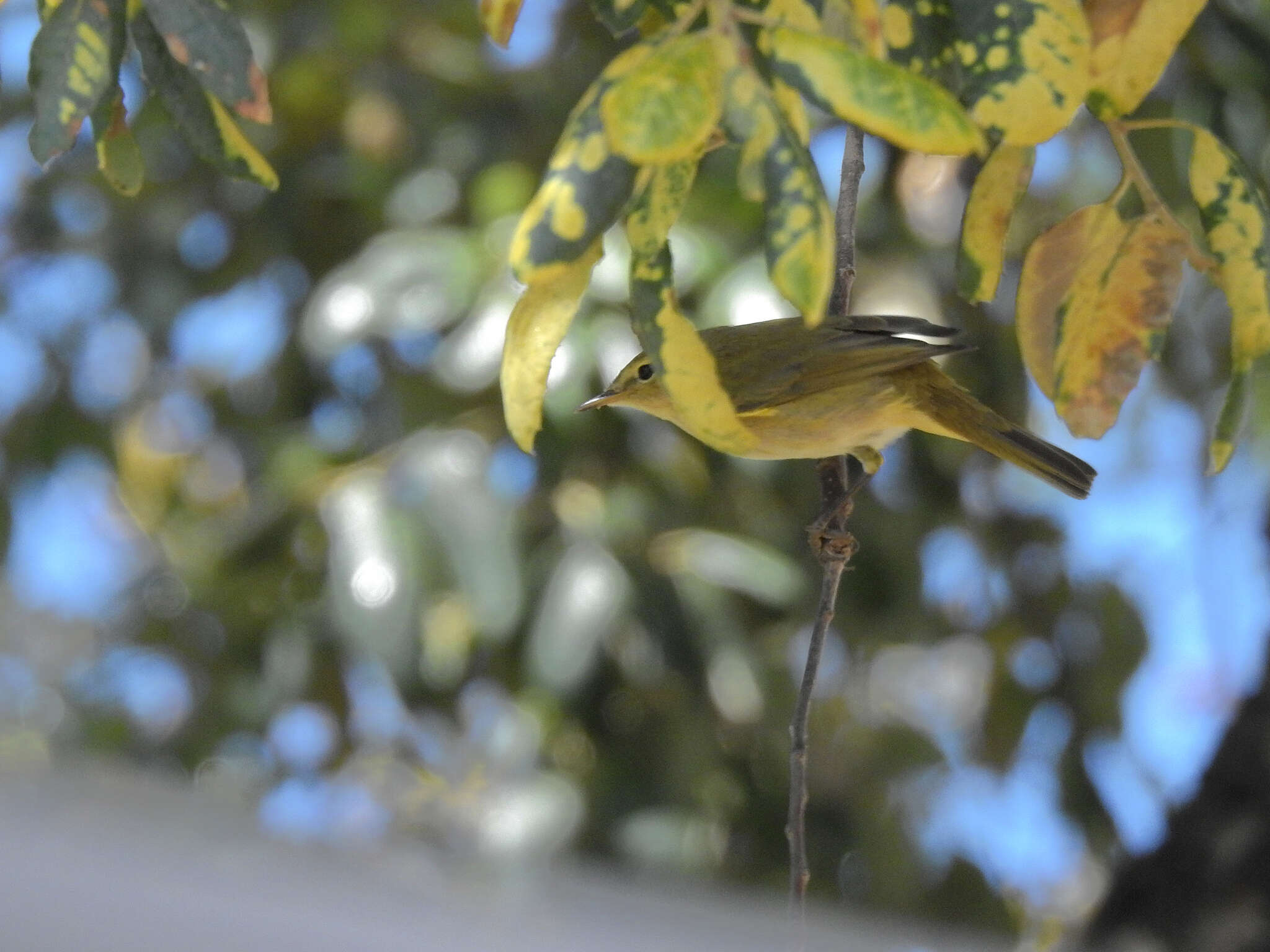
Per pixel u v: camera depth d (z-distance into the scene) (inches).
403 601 243.3
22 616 334.0
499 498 248.1
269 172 119.7
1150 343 122.6
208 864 63.9
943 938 257.1
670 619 253.6
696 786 262.1
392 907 65.8
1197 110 258.4
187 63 107.0
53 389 330.3
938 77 112.3
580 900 81.0
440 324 261.7
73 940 53.0
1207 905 236.7
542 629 245.9
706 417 96.7
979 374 287.9
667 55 87.7
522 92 306.5
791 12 100.0
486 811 255.9
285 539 284.2
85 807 65.9
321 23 316.5
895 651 303.3
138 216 324.5
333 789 291.1
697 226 254.7
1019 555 309.6
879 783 289.4
